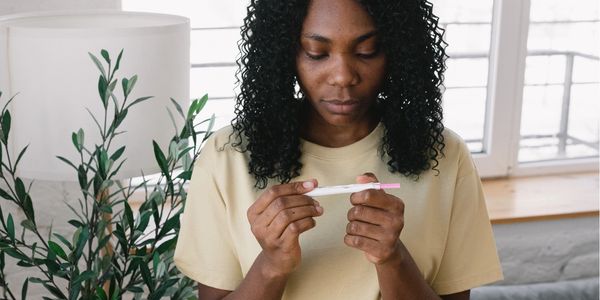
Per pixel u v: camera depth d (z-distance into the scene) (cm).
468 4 246
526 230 232
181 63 153
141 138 149
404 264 110
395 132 116
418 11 110
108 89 138
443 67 117
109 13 167
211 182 119
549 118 265
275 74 111
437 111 117
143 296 208
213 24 229
